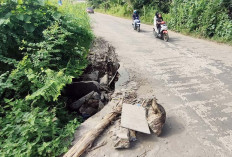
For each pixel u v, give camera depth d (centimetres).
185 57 677
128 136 277
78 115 438
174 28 1269
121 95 416
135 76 521
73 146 269
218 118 338
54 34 470
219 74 524
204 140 287
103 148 274
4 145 275
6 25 434
